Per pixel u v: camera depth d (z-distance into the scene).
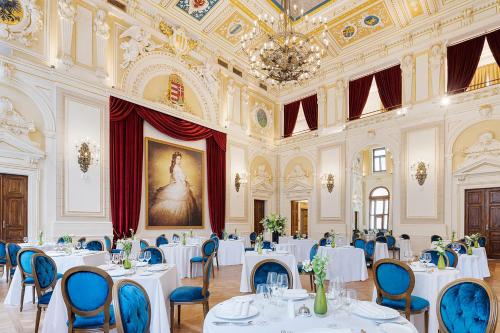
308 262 2.68
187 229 12.15
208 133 13.17
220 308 2.57
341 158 14.11
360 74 14.09
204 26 12.68
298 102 16.36
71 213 8.92
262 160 15.88
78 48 9.39
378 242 10.20
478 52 11.13
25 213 8.29
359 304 2.62
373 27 12.86
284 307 2.64
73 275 3.31
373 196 18.27
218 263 10.63
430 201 11.47
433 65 11.77
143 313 2.39
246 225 14.66
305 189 15.29
